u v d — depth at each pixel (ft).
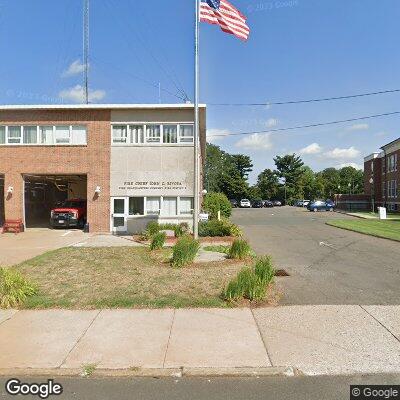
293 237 63.46
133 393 14.30
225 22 47.83
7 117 70.28
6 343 18.43
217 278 30.07
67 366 16.08
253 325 20.39
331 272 33.55
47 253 44.06
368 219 108.99
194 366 15.94
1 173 70.28
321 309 22.90
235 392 14.28
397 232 68.44
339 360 16.47
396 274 32.73
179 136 68.80
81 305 23.65
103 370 15.72
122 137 69.15
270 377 15.34
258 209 199.62
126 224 68.49
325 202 172.86
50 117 69.77
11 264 37.42
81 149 69.46
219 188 258.16
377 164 181.16
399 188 153.79
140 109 68.74
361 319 21.22
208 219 72.59
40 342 18.48
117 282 28.99
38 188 92.68
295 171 288.71
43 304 23.77
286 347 17.70
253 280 24.62
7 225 69.31
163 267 34.83
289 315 21.88
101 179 69.10
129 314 22.16
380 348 17.58
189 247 36.24
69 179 88.99
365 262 38.81
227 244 51.67
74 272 32.86
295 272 33.55
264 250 47.78
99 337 18.98
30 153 70.03
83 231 71.41
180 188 68.44
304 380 15.06
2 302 23.47
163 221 68.44
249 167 272.72
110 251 45.39
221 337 18.85
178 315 21.93
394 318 21.39
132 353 17.19
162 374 15.55
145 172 68.69
